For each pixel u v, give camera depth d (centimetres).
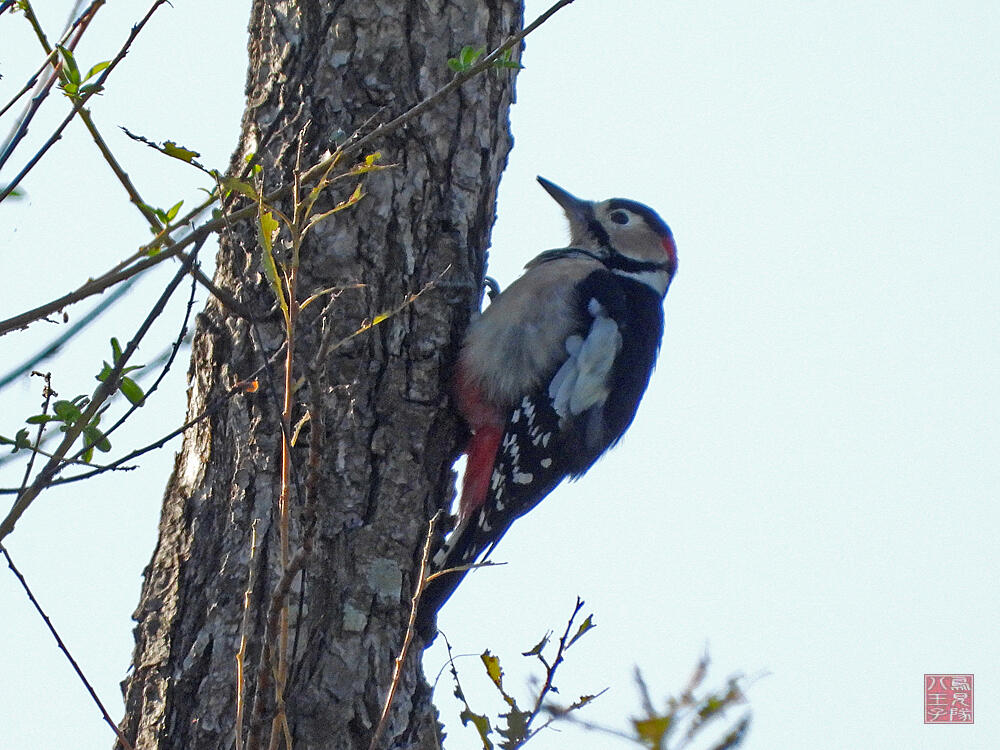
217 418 826
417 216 902
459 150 928
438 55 921
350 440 836
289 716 766
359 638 799
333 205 870
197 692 768
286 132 890
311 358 837
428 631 858
